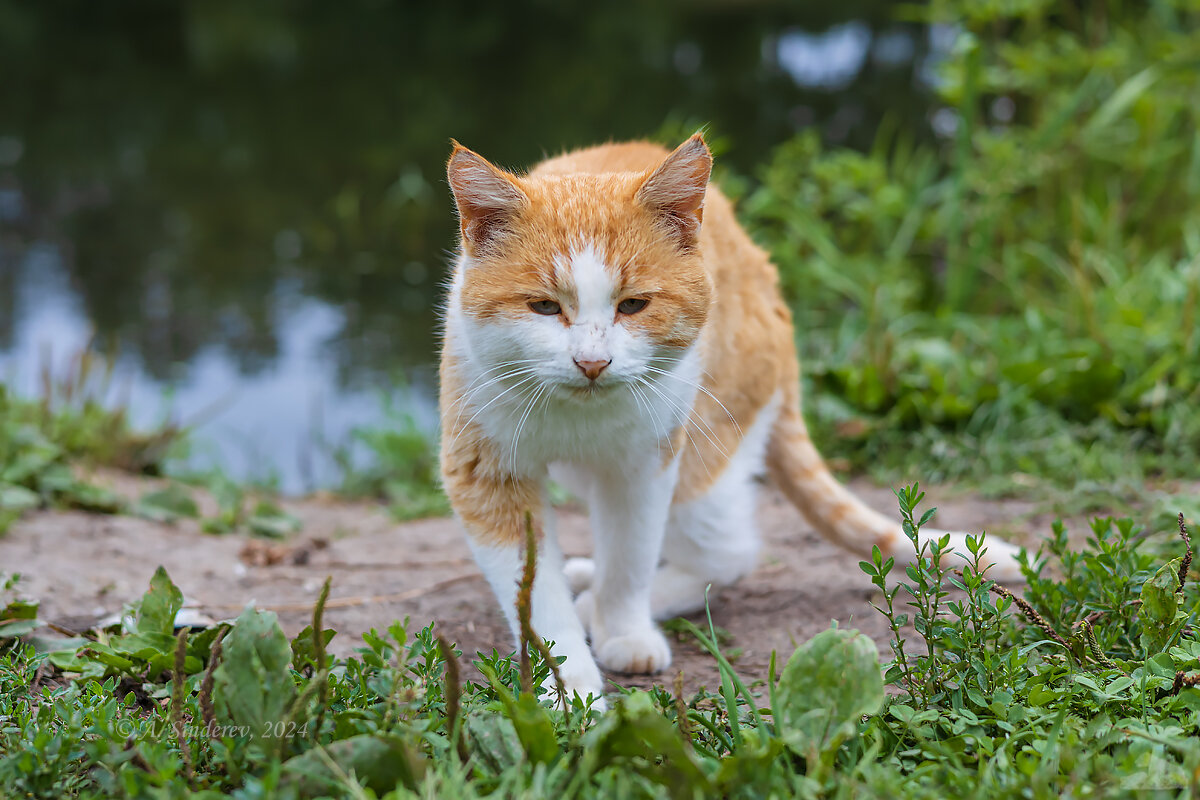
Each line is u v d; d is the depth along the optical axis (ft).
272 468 18.84
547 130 34.55
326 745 6.98
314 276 26.55
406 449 18.79
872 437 15.97
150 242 28.32
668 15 53.21
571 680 8.46
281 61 46.65
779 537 13.34
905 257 22.54
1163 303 17.87
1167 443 14.29
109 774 6.79
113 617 10.64
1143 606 8.12
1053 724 6.93
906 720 7.14
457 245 10.80
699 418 10.14
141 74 44.16
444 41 50.08
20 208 30.27
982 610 7.97
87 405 18.33
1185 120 23.43
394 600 11.46
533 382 8.61
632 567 9.73
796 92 38.09
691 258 9.04
